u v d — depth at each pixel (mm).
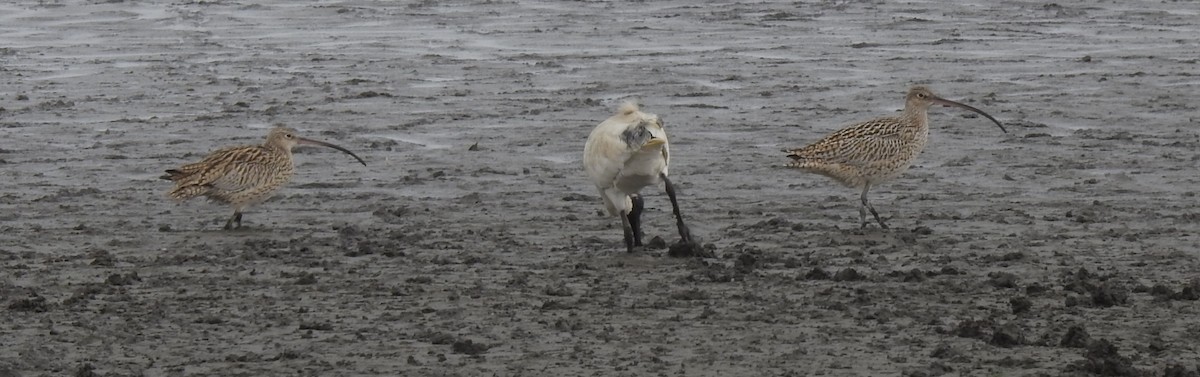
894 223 35656
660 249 32812
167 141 49344
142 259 32250
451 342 24828
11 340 25344
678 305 27297
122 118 53906
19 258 32531
